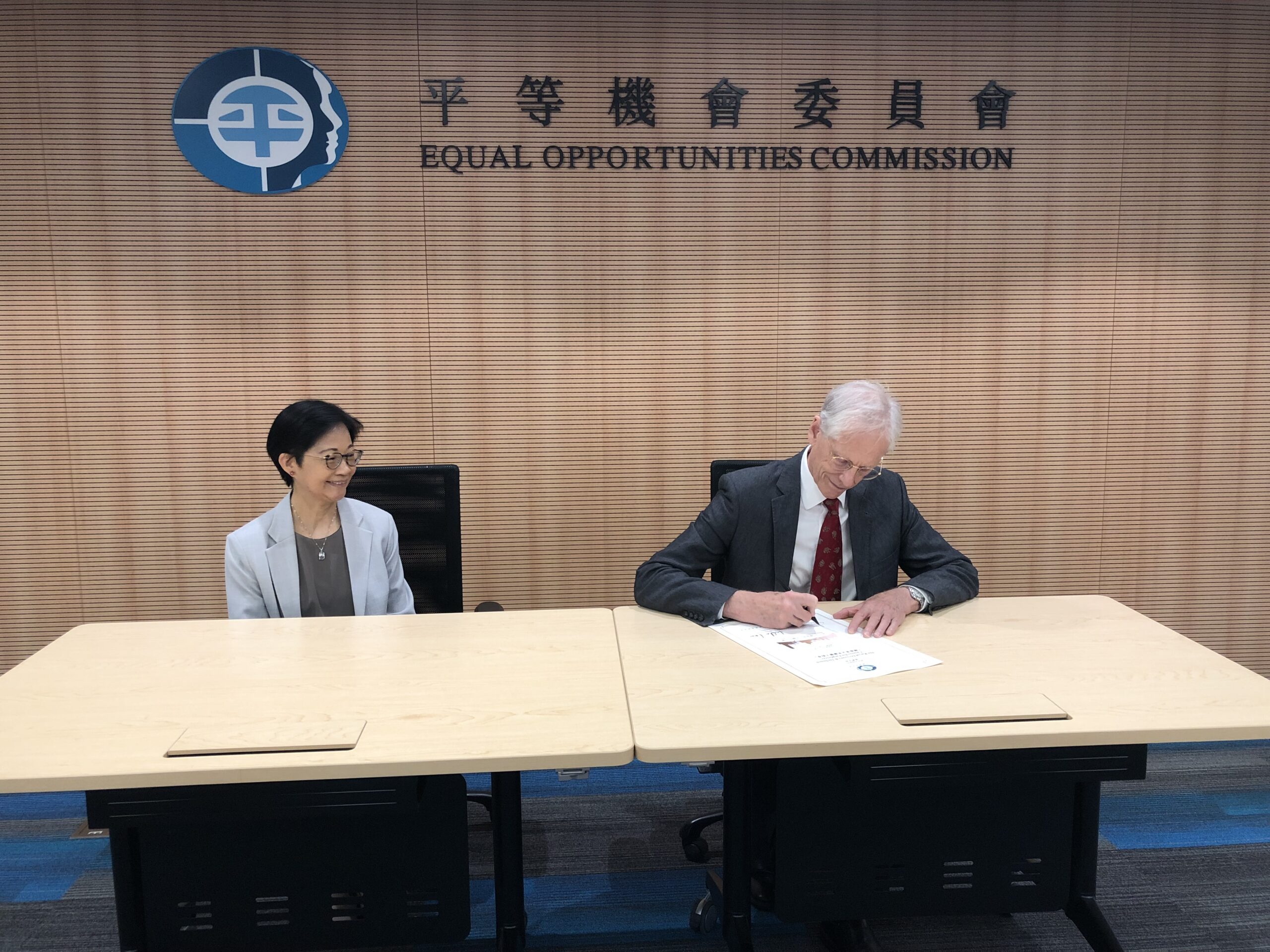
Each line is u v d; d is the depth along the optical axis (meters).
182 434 3.11
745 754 1.40
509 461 3.22
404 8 2.95
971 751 1.51
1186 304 3.28
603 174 3.08
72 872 2.42
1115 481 3.37
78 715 1.55
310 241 3.04
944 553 2.22
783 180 3.12
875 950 2.01
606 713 1.53
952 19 3.06
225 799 1.45
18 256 2.97
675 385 3.22
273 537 2.18
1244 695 1.59
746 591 2.06
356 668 1.76
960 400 3.29
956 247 3.19
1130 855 2.46
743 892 1.80
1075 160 3.16
